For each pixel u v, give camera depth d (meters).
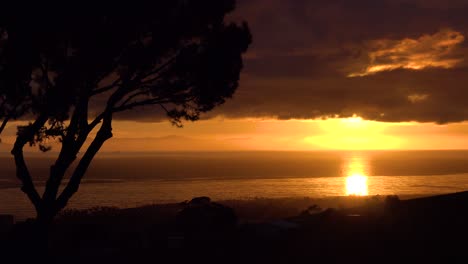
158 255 13.95
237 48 16.22
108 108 16.03
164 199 67.62
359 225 15.45
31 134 15.49
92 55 14.81
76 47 14.95
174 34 15.38
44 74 15.36
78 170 16.09
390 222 15.62
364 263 11.27
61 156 15.99
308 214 19.52
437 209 17.19
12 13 14.10
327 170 182.38
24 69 14.95
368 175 141.62
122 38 14.84
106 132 16.36
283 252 12.86
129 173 163.75
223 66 15.98
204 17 15.64
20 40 14.52
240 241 14.70
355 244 13.04
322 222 16.39
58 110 15.73
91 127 16.16
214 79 16.05
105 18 14.86
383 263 11.20
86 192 81.38
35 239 15.59
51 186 15.84
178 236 16.48
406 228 14.60
